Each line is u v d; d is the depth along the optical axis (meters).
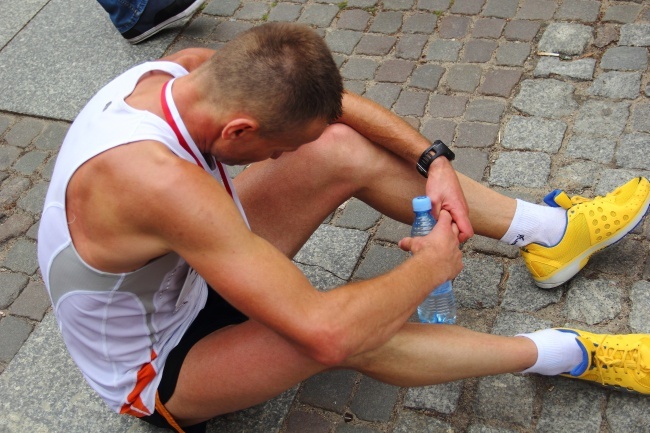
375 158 2.17
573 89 3.04
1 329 2.62
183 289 1.85
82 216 1.62
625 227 2.29
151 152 1.55
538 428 2.11
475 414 2.16
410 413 2.19
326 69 1.58
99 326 1.79
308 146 2.12
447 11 3.51
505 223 2.30
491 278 2.49
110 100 1.66
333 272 2.62
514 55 3.24
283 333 1.64
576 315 2.35
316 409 2.24
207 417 1.98
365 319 1.67
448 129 3.01
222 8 3.82
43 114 3.42
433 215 2.11
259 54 1.54
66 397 2.38
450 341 1.94
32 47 3.79
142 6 3.55
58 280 1.74
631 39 3.17
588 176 2.73
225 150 1.66
